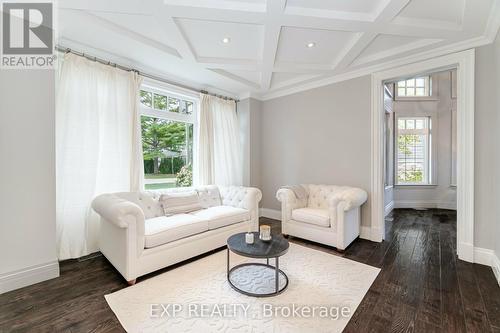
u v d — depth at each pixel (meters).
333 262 2.64
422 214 5.00
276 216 4.66
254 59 3.29
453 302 1.89
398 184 5.75
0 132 2.04
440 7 2.16
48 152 2.30
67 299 1.94
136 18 2.35
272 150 4.73
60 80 2.59
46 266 2.26
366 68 3.41
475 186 2.62
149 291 2.06
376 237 3.35
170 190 3.34
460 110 2.71
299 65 3.44
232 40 2.80
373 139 3.40
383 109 3.41
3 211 2.05
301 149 4.27
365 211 3.48
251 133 4.67
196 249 2.71
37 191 2.23
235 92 4.61
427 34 2.51
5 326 1.63
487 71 2.55
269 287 2.11
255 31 2.61
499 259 2.29
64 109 2.60
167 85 3.68
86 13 2.25
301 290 2.07
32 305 1.86
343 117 3.72
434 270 2.44
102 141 2.92
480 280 2.23
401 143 5.88
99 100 2.90
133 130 3.15
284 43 2.87
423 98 5.69
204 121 4.09
